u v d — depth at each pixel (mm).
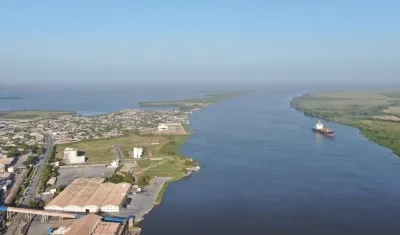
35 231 130875
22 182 186625
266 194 169875
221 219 142875
